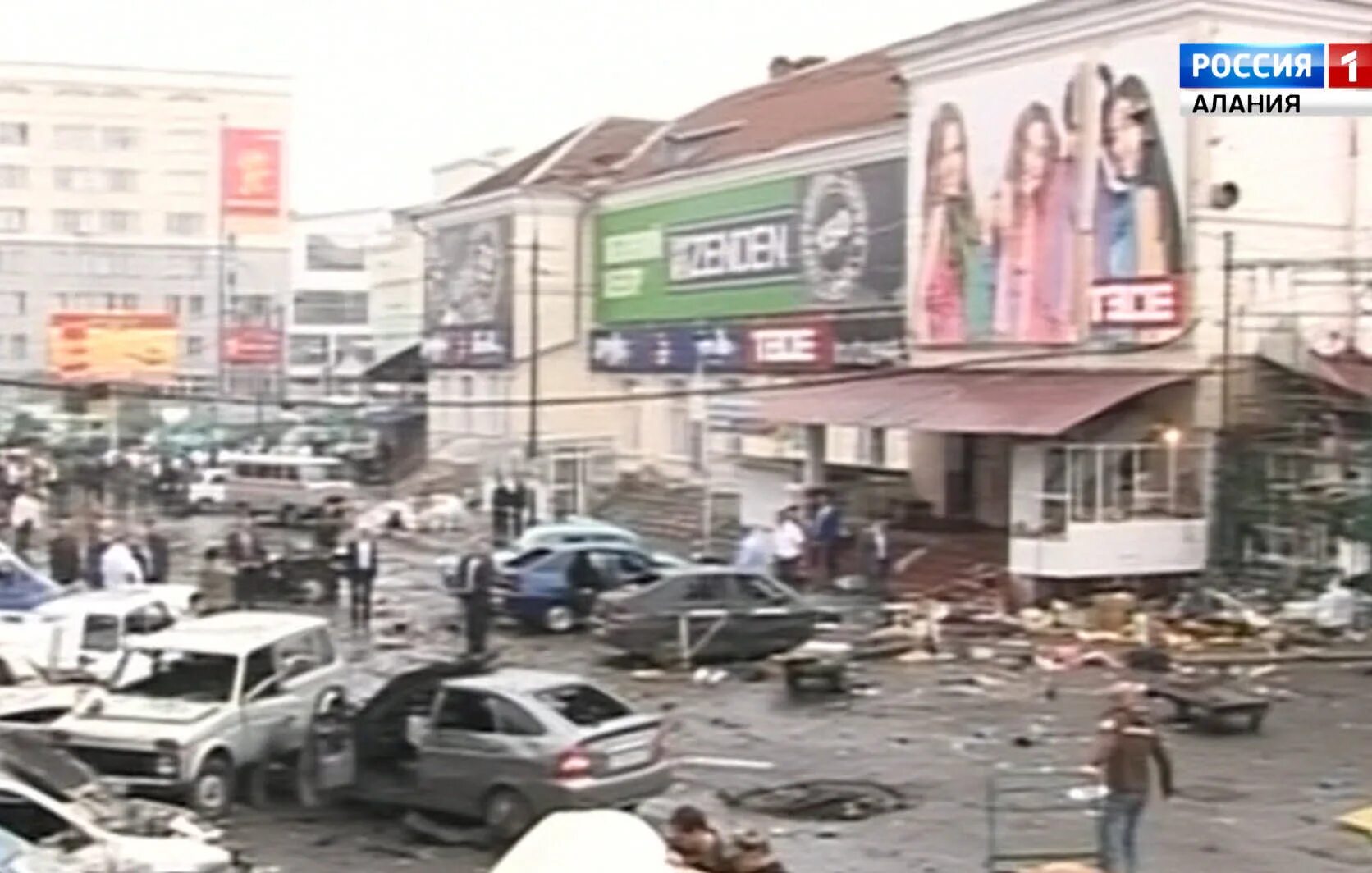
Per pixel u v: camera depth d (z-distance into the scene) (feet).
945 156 132.36
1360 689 88.74
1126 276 116.78
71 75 321.11
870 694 88.84
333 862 58.59
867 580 117.80
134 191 325.21
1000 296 127.03
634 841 15.89
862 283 144.56
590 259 193.98
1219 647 99.19
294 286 359.46
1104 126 117.91
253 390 286.66
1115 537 111.24
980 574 116.57
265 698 67.10
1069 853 57.41
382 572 139.03
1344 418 110.73
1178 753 74.13
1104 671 94.73
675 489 168.04
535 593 109.60
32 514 141.18
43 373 298.56
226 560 126.52
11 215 319.68
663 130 204.23
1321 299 116.88
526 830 57.21
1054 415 112.88
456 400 207.72
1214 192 113.50
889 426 125.49
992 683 91.66
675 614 97.19
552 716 60.23
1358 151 118.42
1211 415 113.39
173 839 52.13
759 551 122.11
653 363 179.22
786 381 152.56
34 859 47.52
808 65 209.46
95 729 63.82
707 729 79.87
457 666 65.67
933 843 59.62
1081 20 118.62
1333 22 115.75
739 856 46.75
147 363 254.68
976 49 127.95
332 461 197.26
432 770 61.77
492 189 203.72
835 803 65.21
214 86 328.08
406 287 289.33
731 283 164.76
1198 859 57.36
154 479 180.86
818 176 150.61
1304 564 109.19
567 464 177.17
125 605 87.66
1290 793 66.80
